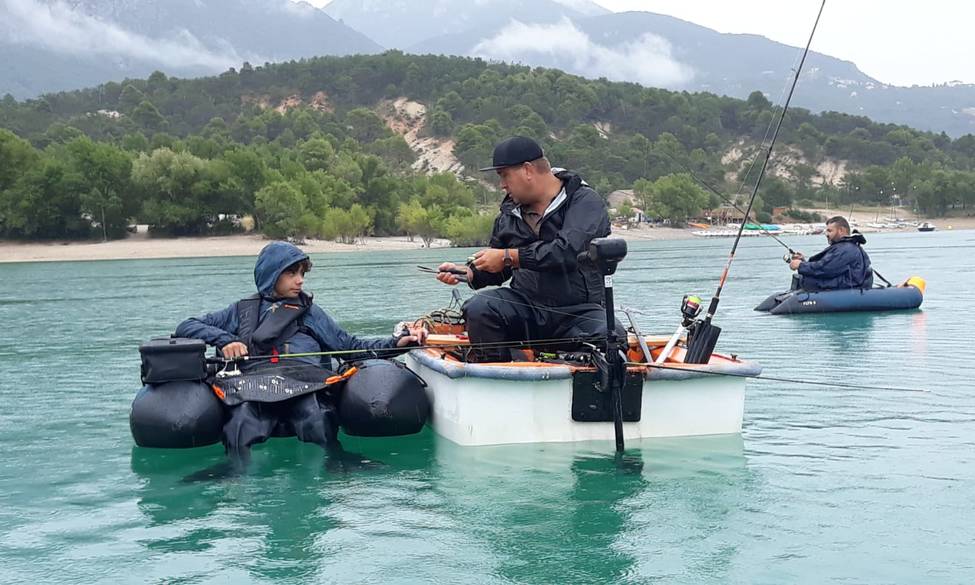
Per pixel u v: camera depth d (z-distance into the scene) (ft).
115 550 13.98
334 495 16.44
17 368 35.19
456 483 16.87
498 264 20.06
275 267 21.71
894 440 19.88
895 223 571.69
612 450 18.80
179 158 332.39
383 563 13.20
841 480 16.80
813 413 22.89
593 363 19.06
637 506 15.43
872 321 45.09
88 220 320.91
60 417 24.72
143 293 90.12
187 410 19.98
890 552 13.29
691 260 143.64
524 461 18.12
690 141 630.74
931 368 30.01
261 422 20.01
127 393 28.91
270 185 324.60
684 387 19.56
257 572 12.98
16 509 16.17
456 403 19.44
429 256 224.74
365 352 21.79
